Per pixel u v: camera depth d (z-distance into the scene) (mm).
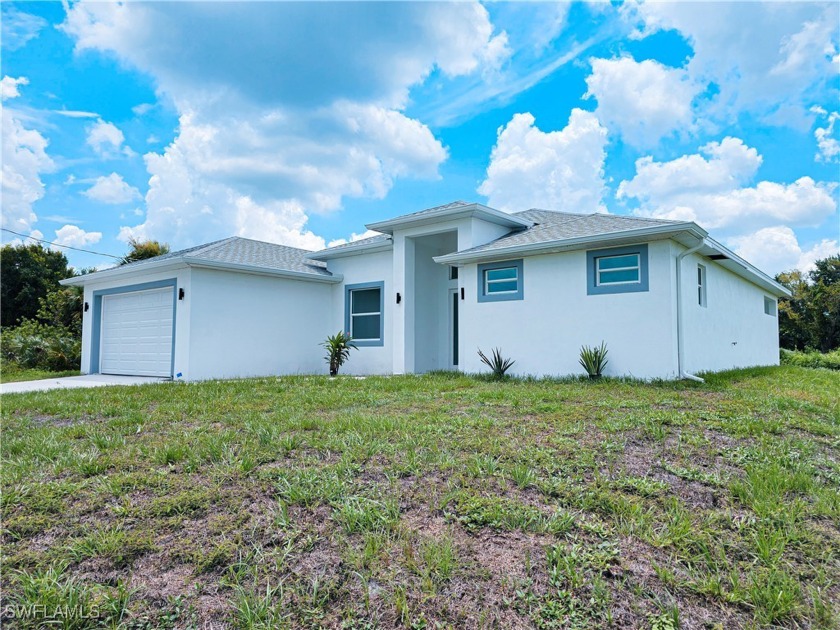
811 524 3014
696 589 2385
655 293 9109
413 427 5145
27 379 13148
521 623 2186
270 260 14453
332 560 2633
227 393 8180
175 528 2965
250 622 2174
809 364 18672
